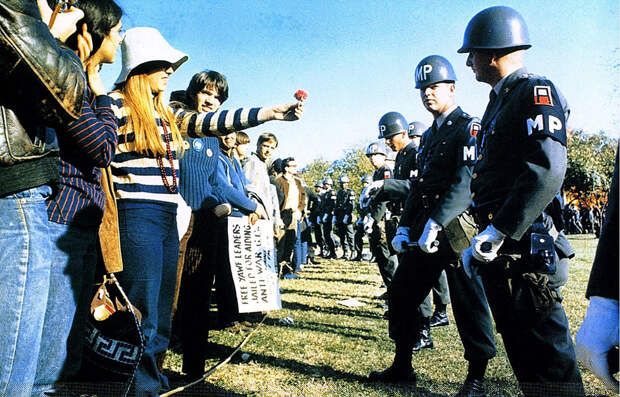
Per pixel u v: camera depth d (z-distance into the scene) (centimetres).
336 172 4322
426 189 307
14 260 151
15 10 138
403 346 308
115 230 217
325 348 400
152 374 233
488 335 289
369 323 505
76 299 187
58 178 165
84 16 192
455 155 298
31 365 158
